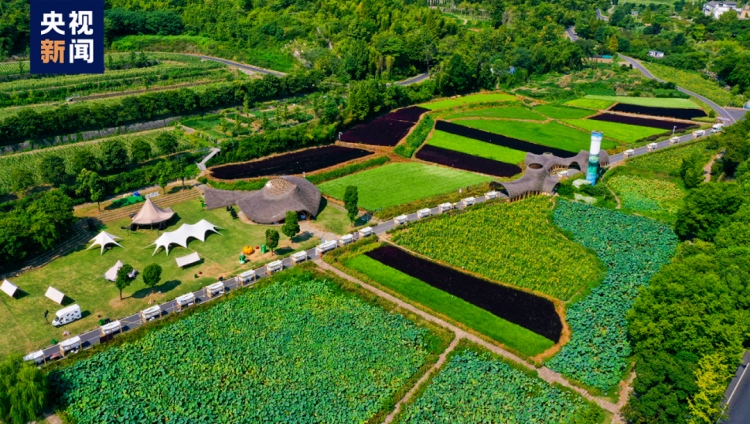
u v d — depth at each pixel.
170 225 121.25
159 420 70.69
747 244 98.75
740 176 135.25
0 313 91.44
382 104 199.00
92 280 101.00
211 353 81.81
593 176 141.12
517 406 73.50
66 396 73.88
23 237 104.19
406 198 135.12
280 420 70.56
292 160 154.88
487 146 171.50
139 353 81.88
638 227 122.62
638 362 73.38
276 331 86.62
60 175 133.12
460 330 88.31
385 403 73.62
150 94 175.88
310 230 120.12
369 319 89.88
